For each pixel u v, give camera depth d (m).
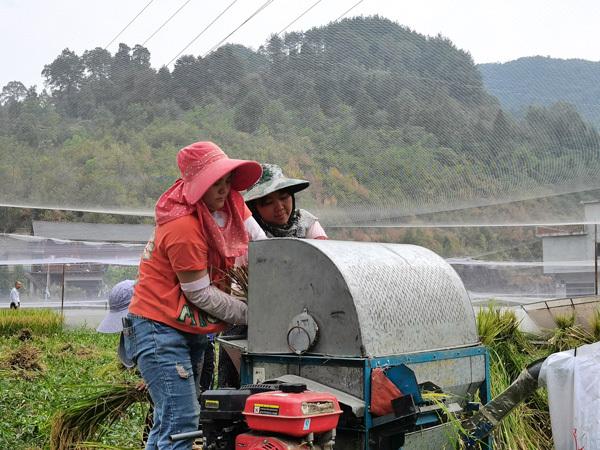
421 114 10.29
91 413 4.95
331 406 3.15
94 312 34.72
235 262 3.99
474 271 23.23
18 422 6.98
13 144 12.26
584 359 3.76
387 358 3.43
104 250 31.89
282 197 4.75
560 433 3.77
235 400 3.31
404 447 3.50
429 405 3.54
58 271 44.84
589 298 8.88
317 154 11.04
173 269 3.76
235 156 11.52
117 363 6.77
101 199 12.89
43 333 21.23
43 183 12.56
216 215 3.92
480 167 10.69
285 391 3.17
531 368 3.89
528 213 12.38
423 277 3.87
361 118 10.55
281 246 3.66
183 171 3.80
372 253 3.78
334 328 3.47
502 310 7.84
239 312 3.88
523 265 22.27
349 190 11.47
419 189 11.31
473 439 3.80
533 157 10.37
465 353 3.93
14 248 31.22
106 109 11.94
